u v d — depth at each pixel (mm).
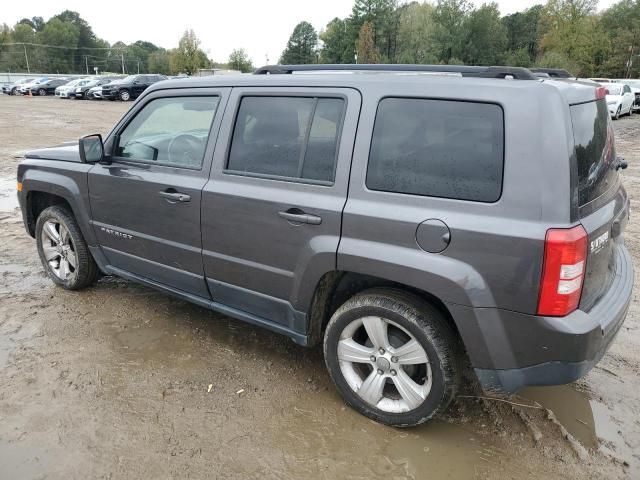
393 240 2643
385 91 2748
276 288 3174
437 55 75000
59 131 16891
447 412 3102
